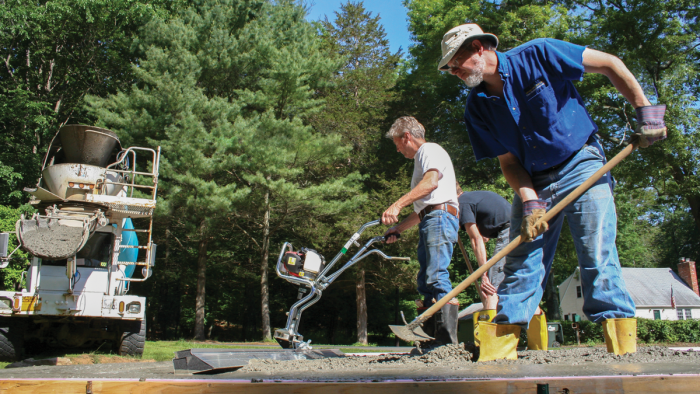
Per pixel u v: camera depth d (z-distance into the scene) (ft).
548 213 6.90
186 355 6.68
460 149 70.49
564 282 124.36
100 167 23.02
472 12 63.05
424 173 9.32
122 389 4.38
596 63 6.86
